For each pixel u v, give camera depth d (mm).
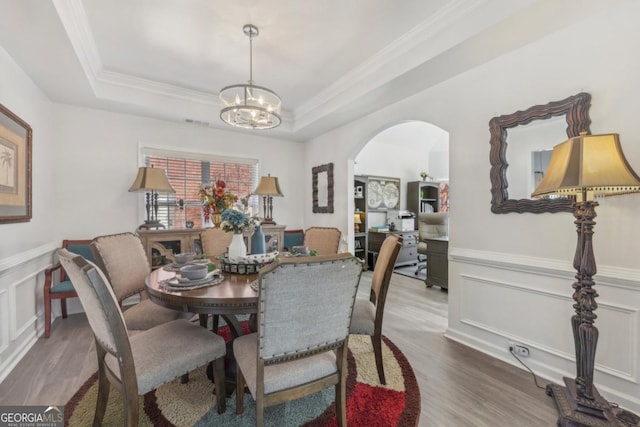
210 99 3568
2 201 2004
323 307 1234
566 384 1742
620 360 1650
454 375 1979
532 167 2041
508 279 2176
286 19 2131
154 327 1718
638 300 1598
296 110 4086
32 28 1848
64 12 1821
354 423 1509
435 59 2234
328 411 1607
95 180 3320
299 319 1196
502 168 2184
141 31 2260
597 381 1729
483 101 2316
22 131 2312
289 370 1277
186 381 1872
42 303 2680
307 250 2436
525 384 1878
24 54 2148
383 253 2035
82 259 1132
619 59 1648
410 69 2396
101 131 3348
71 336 2566
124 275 2045
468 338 2424
